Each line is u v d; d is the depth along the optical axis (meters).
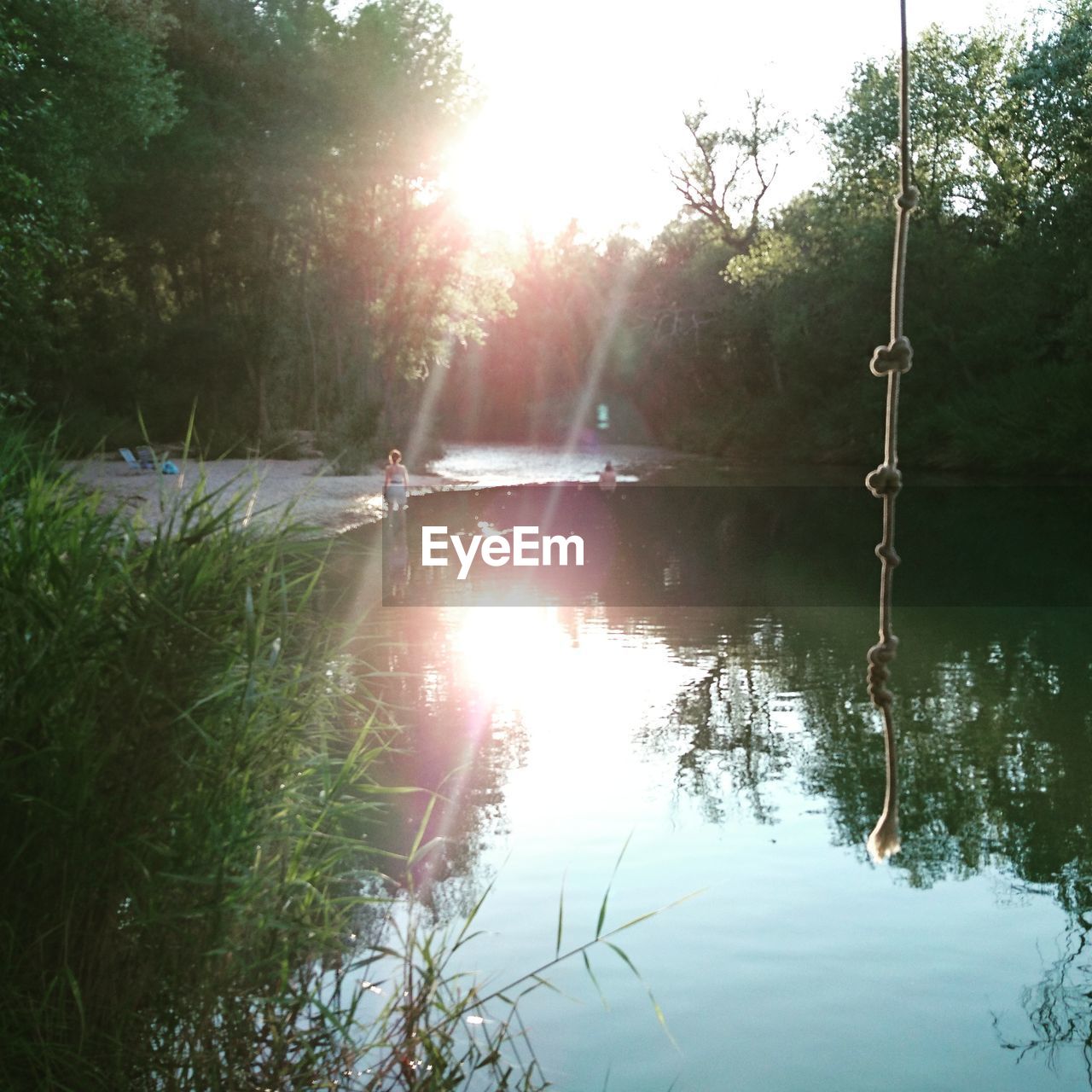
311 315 45.62
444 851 6.34
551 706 9.96
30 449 4.19
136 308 41.78
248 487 4.05
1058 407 39.09
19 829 3.43
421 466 45.72
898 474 2.26
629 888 5.86
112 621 3.59
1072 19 36.12
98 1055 3.31
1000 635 13.56
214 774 3.61
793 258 50.31
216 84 39.53
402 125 42.34
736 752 8.55
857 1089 3.96
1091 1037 4.35
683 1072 4.07
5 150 17.14
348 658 4.32
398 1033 3.97
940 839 6.67
